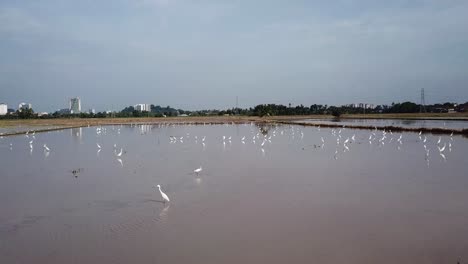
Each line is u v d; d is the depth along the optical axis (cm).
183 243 1797
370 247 1702
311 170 3622
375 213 2186
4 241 1877
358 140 6512
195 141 6944
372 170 3572
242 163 4131
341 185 2923
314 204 2389
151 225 2061
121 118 19125
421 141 6106
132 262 1616
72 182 3234
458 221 2027
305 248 1703
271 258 1611
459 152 4709
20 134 8925
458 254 1614
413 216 2122
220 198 2586
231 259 1612
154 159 4556
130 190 2891
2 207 2472
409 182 2998
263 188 2858
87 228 2036
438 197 2516
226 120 16200
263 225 2011
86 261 1638
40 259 1667
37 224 2117
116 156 4897
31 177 3500
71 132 9812
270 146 5834
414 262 1550
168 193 2764
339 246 1717
